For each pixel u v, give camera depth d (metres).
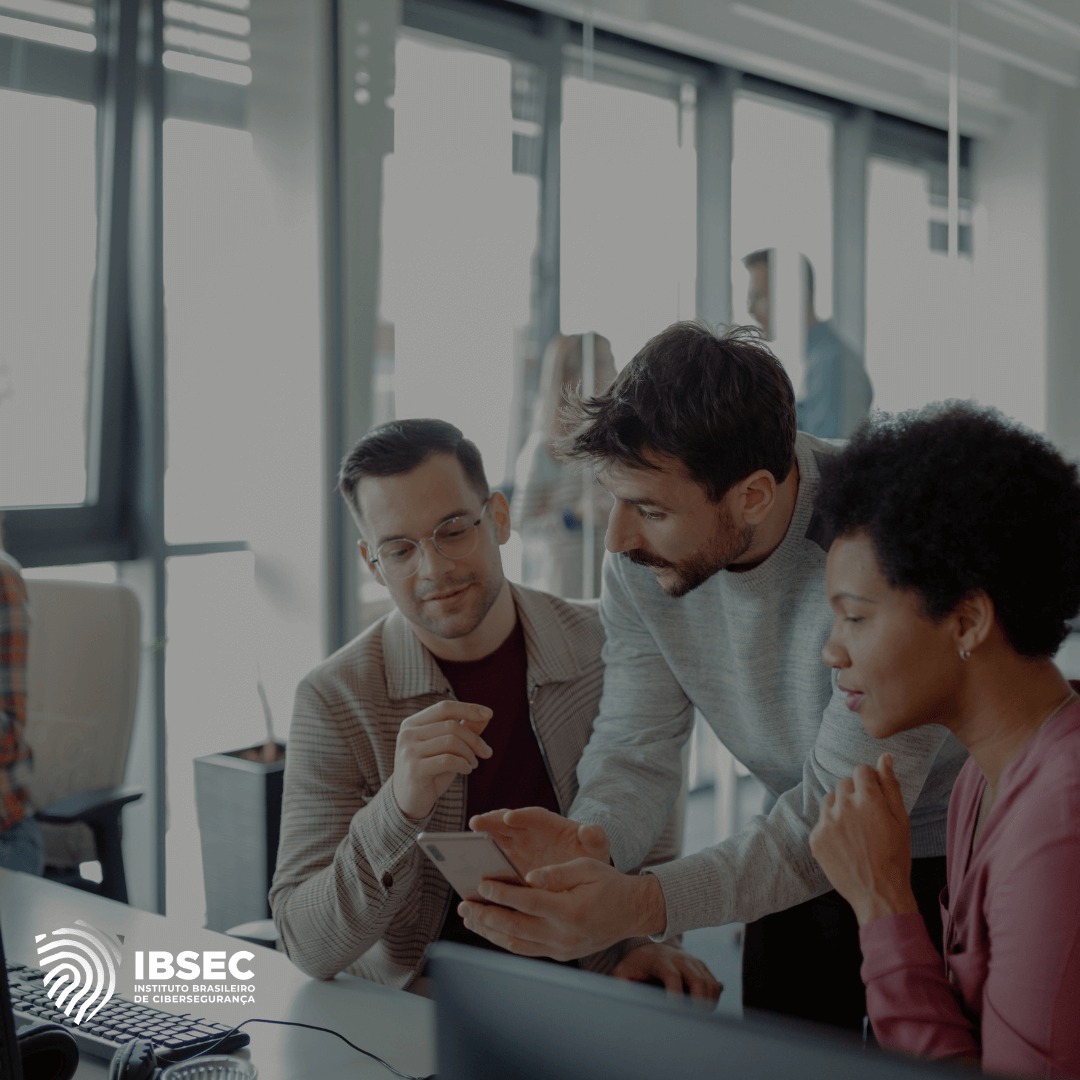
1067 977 0.79
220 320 3.48
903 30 2.39
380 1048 1.16
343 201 3.40
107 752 2.48
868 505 0.93
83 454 3.43
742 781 2.95
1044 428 2.22
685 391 1.18
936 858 1.48
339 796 1.54
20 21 3.19
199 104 3.42
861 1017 1.47
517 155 3.22
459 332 3.33
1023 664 0.91
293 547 3.49
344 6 3.34
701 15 2.80
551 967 0.56
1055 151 2.19
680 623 1.53
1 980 0.87
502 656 1.66
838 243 2.57
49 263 3.31
